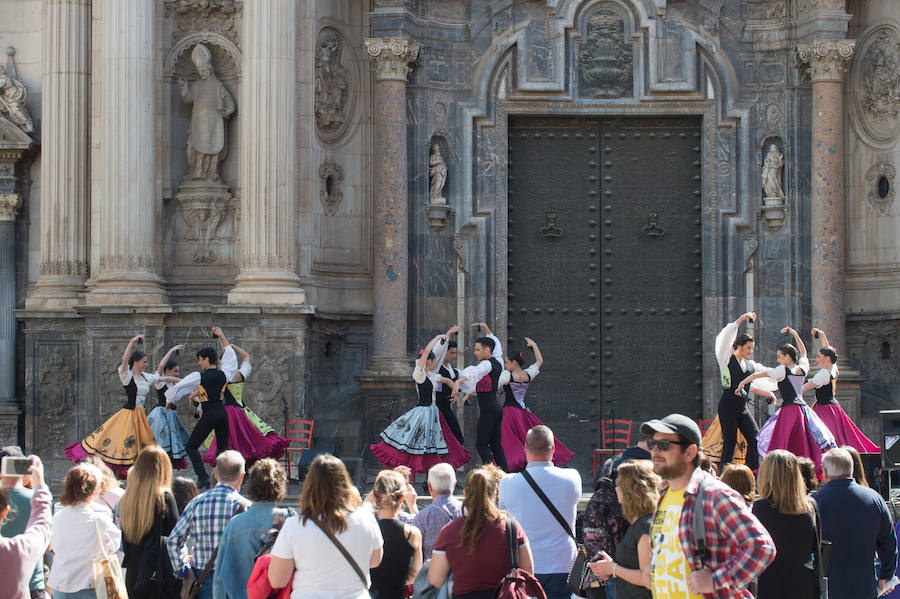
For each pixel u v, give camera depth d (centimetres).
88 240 2852
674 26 2912
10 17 2930
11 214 2916
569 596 1297
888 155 2906
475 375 2238
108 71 2702
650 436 991
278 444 2350
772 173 2906
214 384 2252
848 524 1340
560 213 2958
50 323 2788
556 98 2916
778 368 2181
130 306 2623
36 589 1210
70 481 1305
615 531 1212
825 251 2833
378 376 2741
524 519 1302
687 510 963
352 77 2908
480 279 2897
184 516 1296
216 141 2770
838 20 2830
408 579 1248
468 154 2900
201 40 2767
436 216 2877
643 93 2912
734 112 2908
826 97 2838
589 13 2928
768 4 2927
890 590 1391
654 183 2958
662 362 2938
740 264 2908
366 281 2898
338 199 2877
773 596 1207
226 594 1241
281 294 2623
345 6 2892
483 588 1127
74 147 2842
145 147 2711
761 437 2214
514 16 2927
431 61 2900
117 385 2634
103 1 2723
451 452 2295
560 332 2945
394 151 2797
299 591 1055
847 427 2261
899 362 2867
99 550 1302
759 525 952
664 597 978
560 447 2362
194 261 2783
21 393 2939
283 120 2664
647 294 2947
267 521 1222
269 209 2653
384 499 1250
